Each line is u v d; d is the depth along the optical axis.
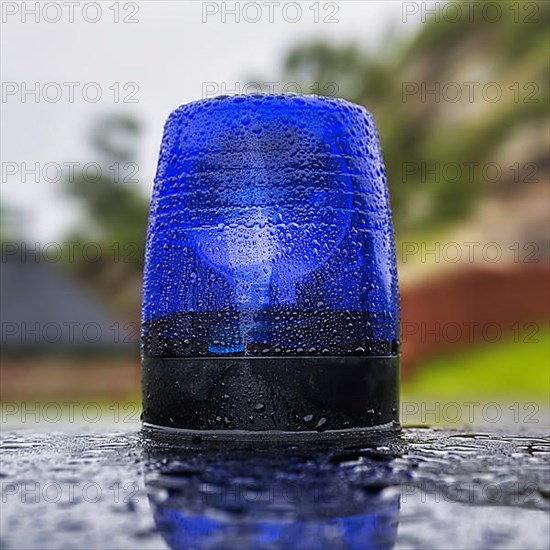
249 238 0.63
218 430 0.62
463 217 6.86
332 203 0.64
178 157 0.65
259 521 0.42
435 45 8.14
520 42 7.61
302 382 0.62
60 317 6.19
